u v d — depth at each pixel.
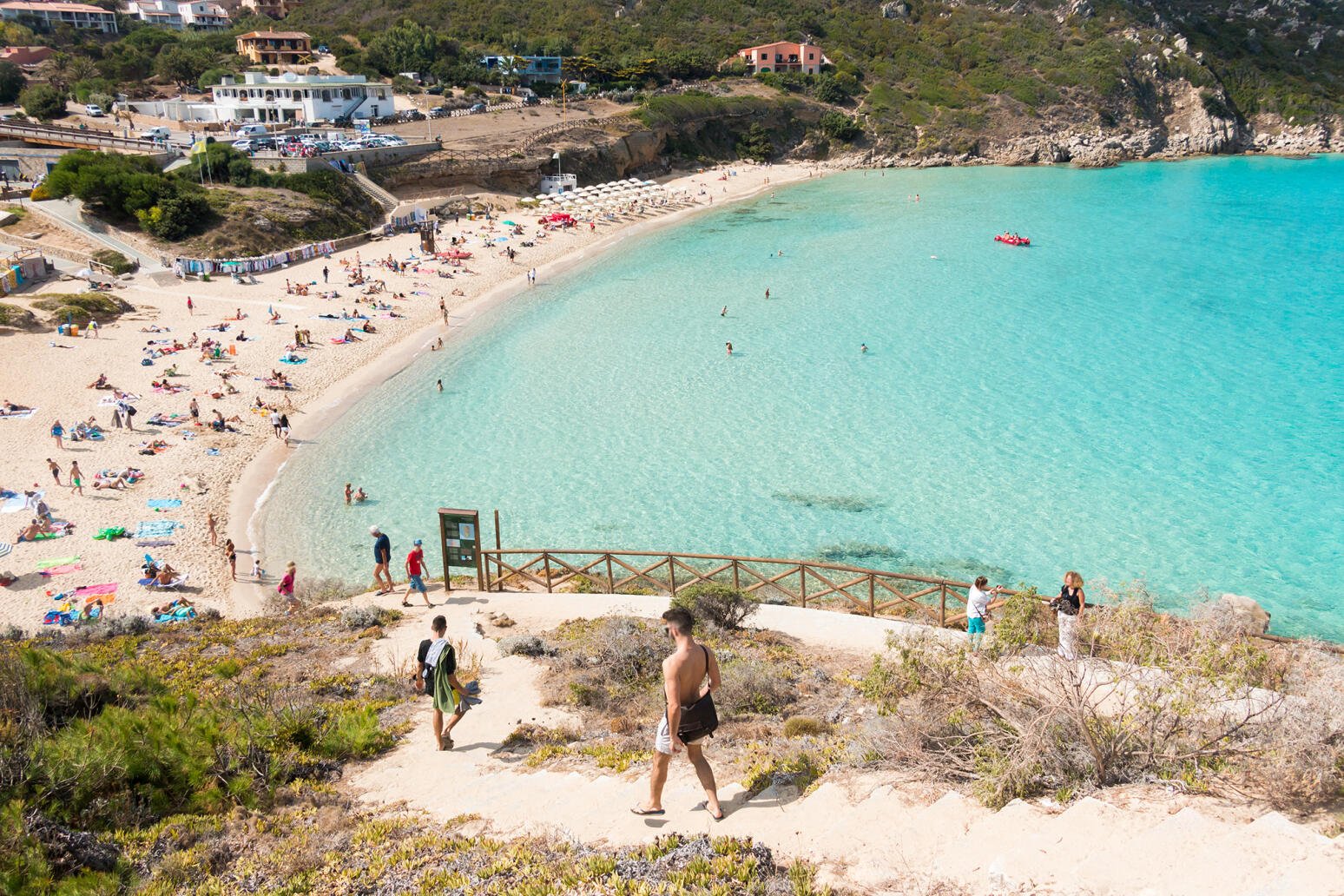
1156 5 170.25
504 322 62.84
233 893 9.04
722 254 82.88
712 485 38.28
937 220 96.44
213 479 39.03
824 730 13.16
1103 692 11.67
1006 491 37.12
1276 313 61.34
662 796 10.06
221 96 117.06
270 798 11.61
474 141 106.50
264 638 21.70
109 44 146.25
